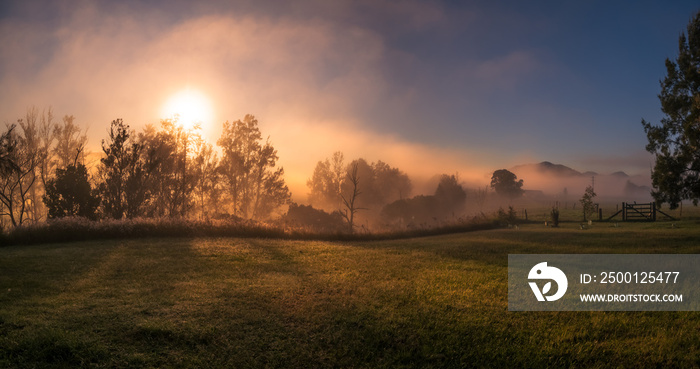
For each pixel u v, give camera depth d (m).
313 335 6.63
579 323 7.46
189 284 9.45
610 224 35.03
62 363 5.38
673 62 31.69
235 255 14.09
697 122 28.50
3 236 15.75
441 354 6.12
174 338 6.23
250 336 6.46
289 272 11.44
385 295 9.01
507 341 6.61
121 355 5.65
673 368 5.81
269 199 60.62
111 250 14.31
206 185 47.31
